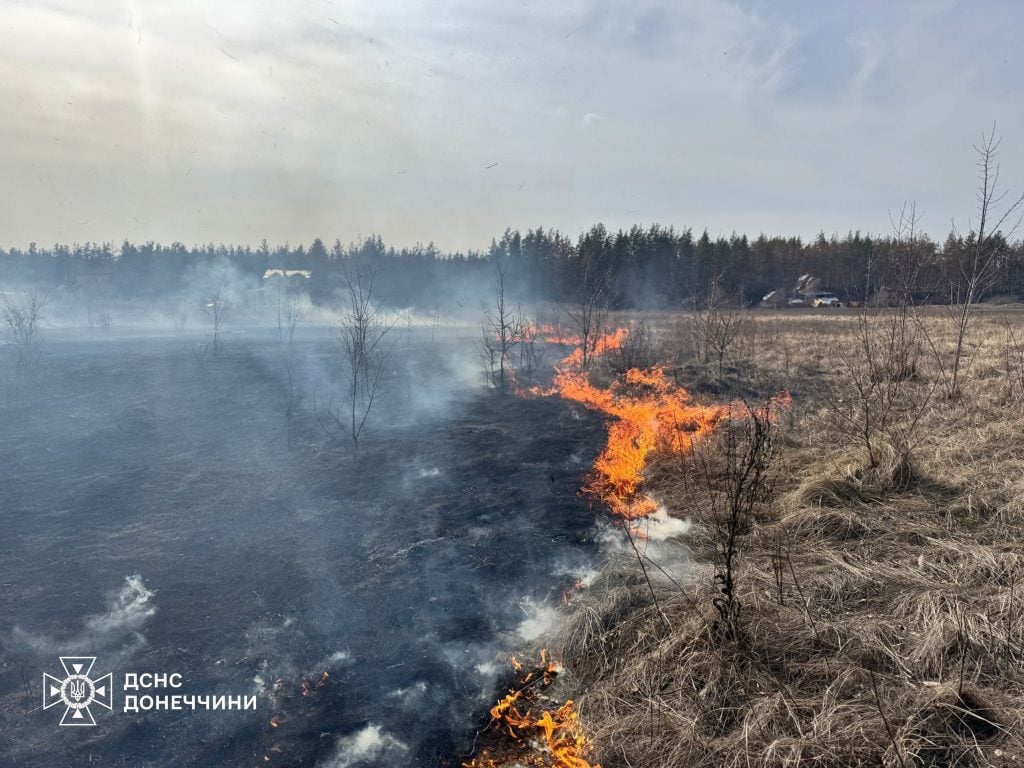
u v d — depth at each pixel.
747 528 6.49
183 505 7.87
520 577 6.21
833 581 5.11
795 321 24.72
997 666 4.04
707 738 3.86
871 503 6.64
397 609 5.67
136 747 4.09
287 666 4.90
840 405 10.59
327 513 7.69
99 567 6.32
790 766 3.51
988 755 3.40
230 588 5.98
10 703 4.45
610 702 4.33
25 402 12.45
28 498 7.98
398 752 4.10
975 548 5.33
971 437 8.17
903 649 4.32
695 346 17.72
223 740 4.16
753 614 4.77
